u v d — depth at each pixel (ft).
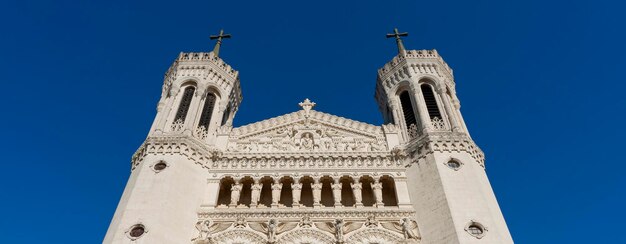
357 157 123.54
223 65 159.53
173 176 111.24
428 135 123.85
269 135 136.26
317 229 105.50
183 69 151.94
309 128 138.00
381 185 117.91
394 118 142.31
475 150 124.06
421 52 160.04
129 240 95.14
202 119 138.92
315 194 114.73
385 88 156.46
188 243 102.53
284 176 118.73
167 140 121.29
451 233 98.53
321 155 123.54
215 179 118.62
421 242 102.06
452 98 146.82
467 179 111.34
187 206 108.88
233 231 104.83
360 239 103.19
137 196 105.19
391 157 124.26
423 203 109.60
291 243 102.68
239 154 124.88
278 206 111.34
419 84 149.28
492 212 104.88
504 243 97.25
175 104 139.33
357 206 111.14
